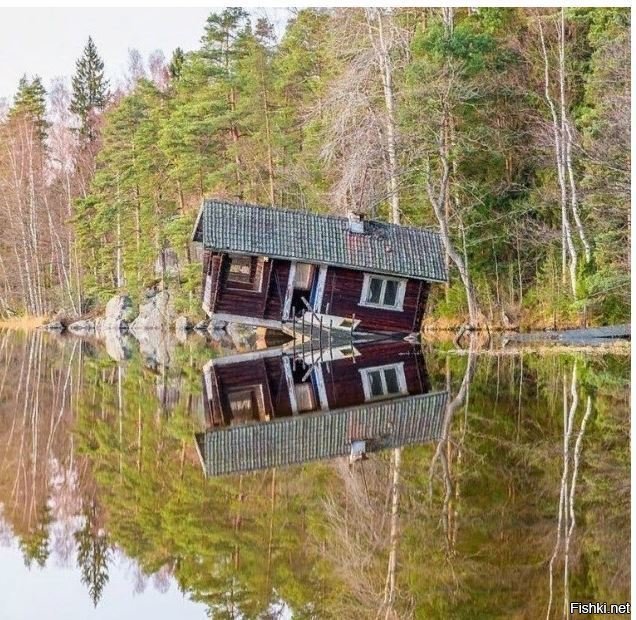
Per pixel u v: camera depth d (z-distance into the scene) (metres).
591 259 32.34
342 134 36.06
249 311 31.00
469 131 35.78
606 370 20.12
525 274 36.84
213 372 22.94
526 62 37.03
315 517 9.06
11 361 30.28
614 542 7.98
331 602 7.06
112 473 11.63
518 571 7.44
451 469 10.75
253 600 7.26
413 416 14.49
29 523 9.53
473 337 32.03
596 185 31.33
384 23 37.09
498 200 37.09
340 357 25.64
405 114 34.25
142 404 17.69
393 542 8.25
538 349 26.08
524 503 9.21
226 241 29.91
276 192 46.81
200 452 12.46
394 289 31.70
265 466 11.36
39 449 13.42
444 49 33.78
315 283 31.52
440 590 7.16
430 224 37.59
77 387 21.23
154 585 7.75
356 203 35.72
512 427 13.28
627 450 11.53
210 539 8.60
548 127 34.59
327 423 14.14
